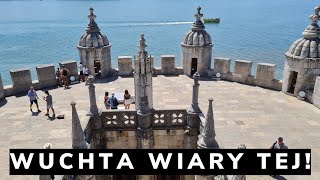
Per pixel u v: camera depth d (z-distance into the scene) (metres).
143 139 14.45
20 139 14.40
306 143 14.03
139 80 14.45
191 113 14.23
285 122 16.02
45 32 84.50
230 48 57.16
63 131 15.09
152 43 63.06
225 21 103.69
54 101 18.62
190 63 23.16
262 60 47.97
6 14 154.38
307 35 18.31
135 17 125.81
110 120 14.48
